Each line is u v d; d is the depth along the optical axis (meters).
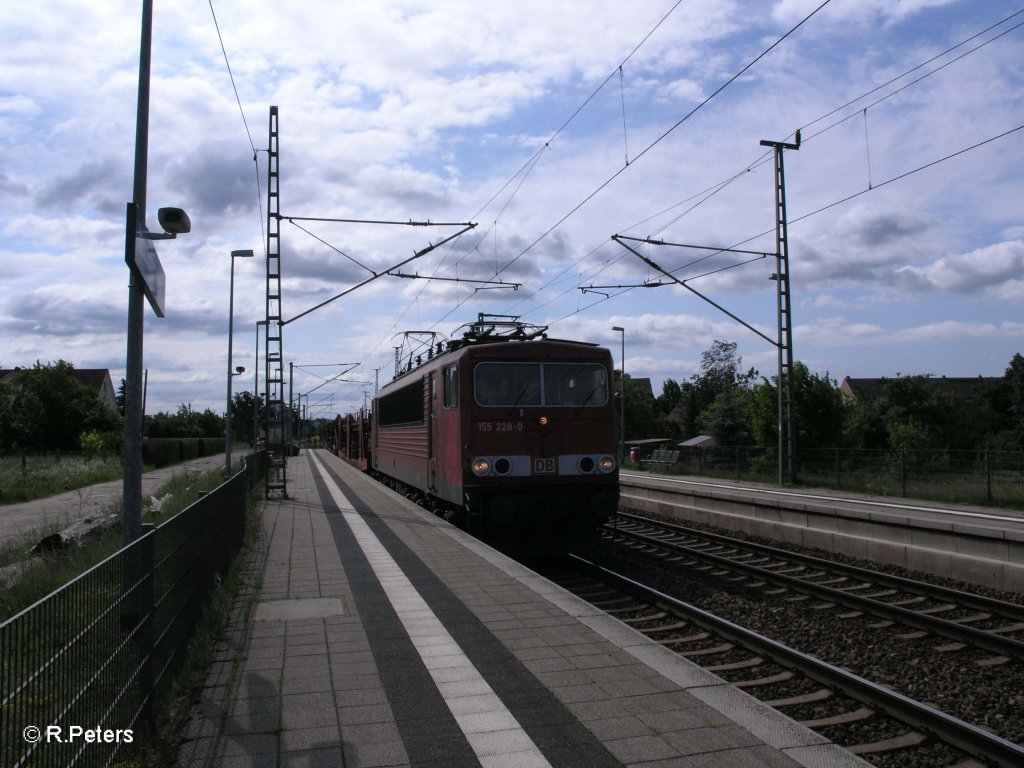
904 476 25.22
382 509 18.45
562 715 5.12
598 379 13.63
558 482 13.21
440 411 14.73
